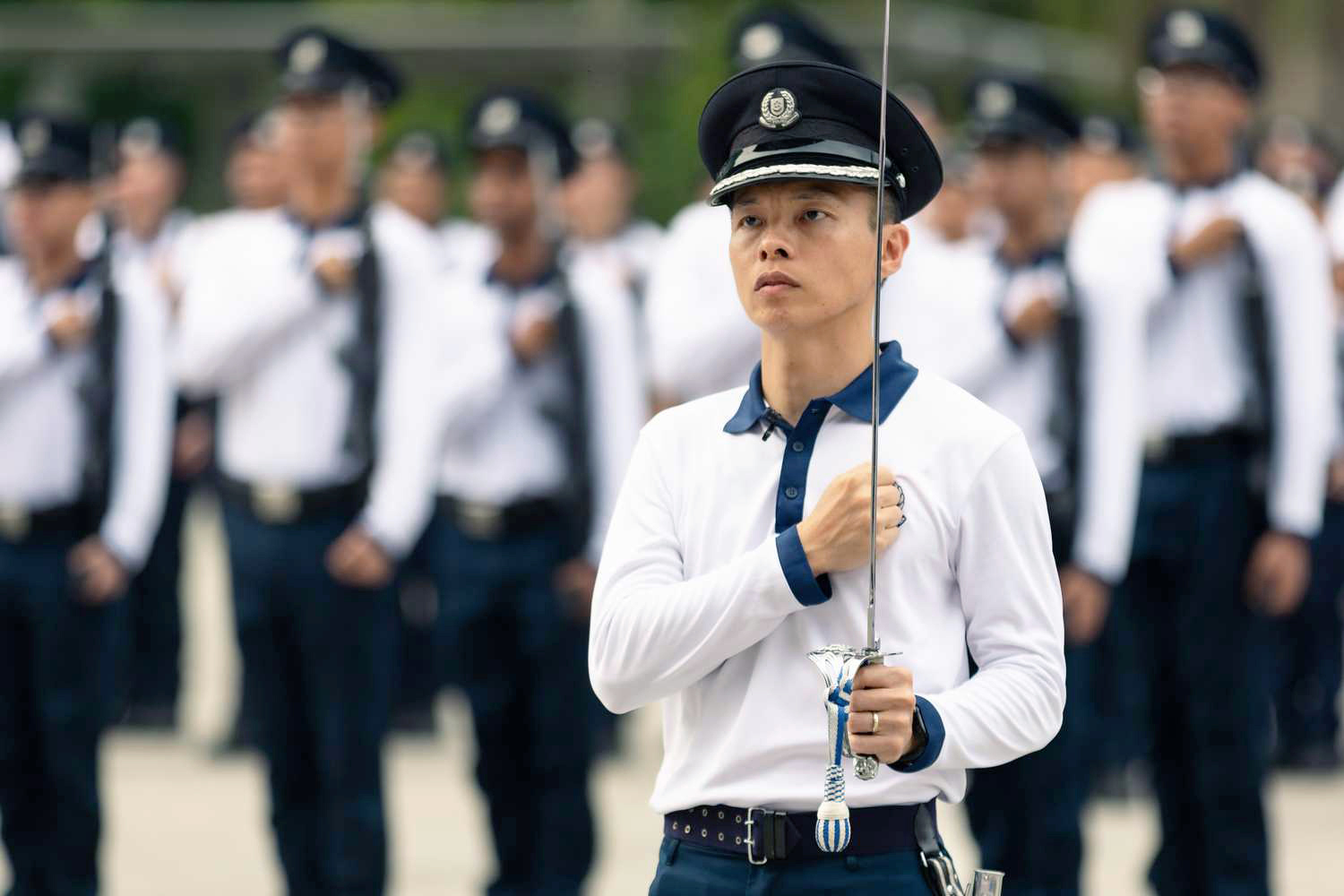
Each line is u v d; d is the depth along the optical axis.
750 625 9.00
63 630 18.53
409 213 31.05
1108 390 18.03
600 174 29.25
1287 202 18.38
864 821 9.11
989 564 9.21
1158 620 18.48
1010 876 17.47
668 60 65.50
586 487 19.44
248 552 18.31
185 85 77.50
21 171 18.81
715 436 9.60
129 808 24.69
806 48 17.36
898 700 8.67
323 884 18.36
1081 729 17.67
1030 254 18.25
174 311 28.00
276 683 18.38
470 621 19.41
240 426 18.44
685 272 17.17
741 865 9.24
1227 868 18.14
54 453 18.66
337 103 18.69
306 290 18.27
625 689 9.34
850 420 9.36
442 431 19.53
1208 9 18.64
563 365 19.48
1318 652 28.06
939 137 23.19
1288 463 18.09
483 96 19.94
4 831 18.50
